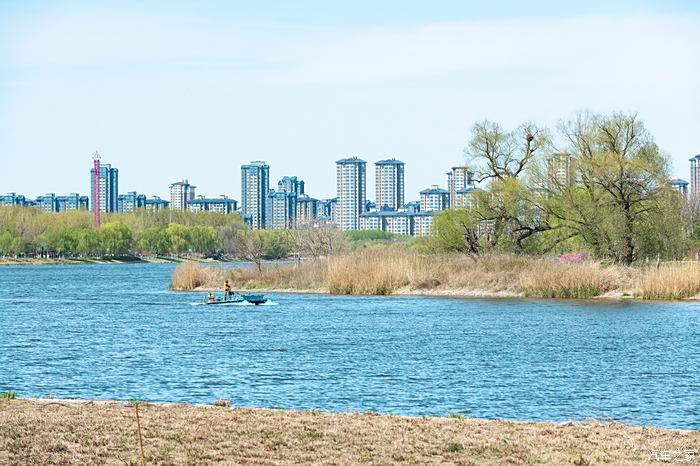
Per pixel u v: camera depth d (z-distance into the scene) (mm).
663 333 81438
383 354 69625
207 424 36375
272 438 33906
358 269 135250
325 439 33875
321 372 60969
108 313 114312
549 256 141625
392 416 39094
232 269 161875
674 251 134625
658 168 132375
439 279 131500
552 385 55344
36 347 77188
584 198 135500
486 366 63156
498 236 143250
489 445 33000
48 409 39531
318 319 98750
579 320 93250
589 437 34688
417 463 30609
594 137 137625
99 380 58938
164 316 107938
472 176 146375
